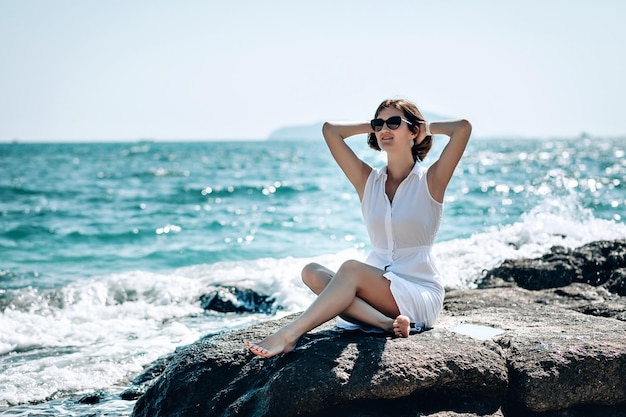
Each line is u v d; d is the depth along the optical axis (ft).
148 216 61.52
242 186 91.04
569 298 20.88
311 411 12.52
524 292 21.43
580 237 29.17
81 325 24.18
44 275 35.53
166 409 14.23
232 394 13.67
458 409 12.83
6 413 16.55
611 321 16.28
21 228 52.24
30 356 21.15
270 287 28.53
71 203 73.97
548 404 12.85
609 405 13.16
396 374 12.58
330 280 14.71
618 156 191.01
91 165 170.71
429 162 55.83
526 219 31.99
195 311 26.48
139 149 390.83
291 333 13.50
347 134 16.06
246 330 15.76
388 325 14.33
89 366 19.83
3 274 35.27
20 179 113.60
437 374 12.75
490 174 106.11
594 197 63.41
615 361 13.12
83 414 16.34
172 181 107.04
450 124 14.87
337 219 56.70
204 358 14.58
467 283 24.73
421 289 14.84
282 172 130.31
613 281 22.06
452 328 15.64
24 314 25.50
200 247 43.39
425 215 14.94
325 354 13.20
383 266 15.25
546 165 136.77
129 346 21.81
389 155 15.33
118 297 28.25
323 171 132.87
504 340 14.35
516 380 13.15
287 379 12.66
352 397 12.49
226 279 29.71
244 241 45.60
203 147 465.47
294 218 57.88
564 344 13.61
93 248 44.57
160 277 30.32
